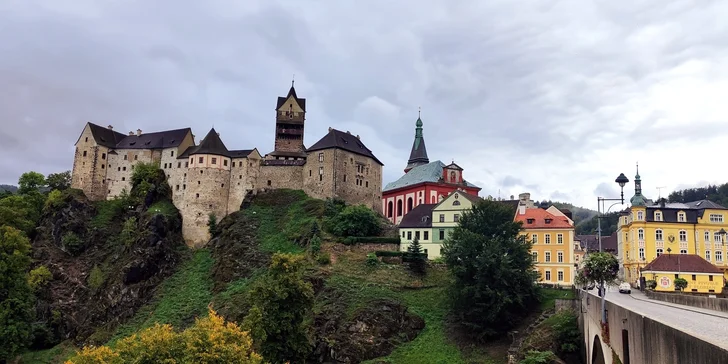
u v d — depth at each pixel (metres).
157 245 135.62
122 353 57.25
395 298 101.19
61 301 128.75
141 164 161.38
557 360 74.12
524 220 119.75
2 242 107.38
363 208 131.75
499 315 90.06
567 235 115.62
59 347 117.06
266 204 151.00
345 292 102.69
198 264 136.88
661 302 61.59
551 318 85.00
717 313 41.44
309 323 94.62
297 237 131.12
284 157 164.88
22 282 106.56
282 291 75.56
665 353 21.83
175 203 155.38
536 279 99.00
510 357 82.00
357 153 157.38
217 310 109.81
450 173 157.75
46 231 149.00
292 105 171.38
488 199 104.38
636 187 138.00
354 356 89.38
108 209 157.62
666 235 129.75
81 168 167.25
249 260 127.62
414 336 93.81
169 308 120.25
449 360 86.19
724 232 111.50
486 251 91.12
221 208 153.25
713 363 16.64
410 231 126.00
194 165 153.75
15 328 100.75
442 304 100.00
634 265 130.00
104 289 129.00
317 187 151.88
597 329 48.97
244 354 57.44
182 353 56.19
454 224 122.62
